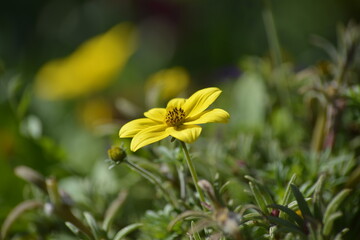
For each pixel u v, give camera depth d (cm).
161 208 38
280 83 44
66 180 45
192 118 32
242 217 31
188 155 32
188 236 34
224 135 44
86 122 67
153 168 37
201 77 71
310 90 38
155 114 34
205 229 33
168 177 37
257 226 32
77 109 72
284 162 37
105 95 75
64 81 72
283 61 46
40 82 73
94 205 40
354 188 35
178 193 37
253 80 46
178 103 34
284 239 32
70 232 39
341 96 37
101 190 41
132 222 38
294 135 42
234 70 54
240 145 40
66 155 46
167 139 38
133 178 42
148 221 35
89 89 72
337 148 39
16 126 46
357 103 37
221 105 51
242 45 76
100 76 71
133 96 75
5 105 46
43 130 63
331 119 38
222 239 31
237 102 47
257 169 39
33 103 72
